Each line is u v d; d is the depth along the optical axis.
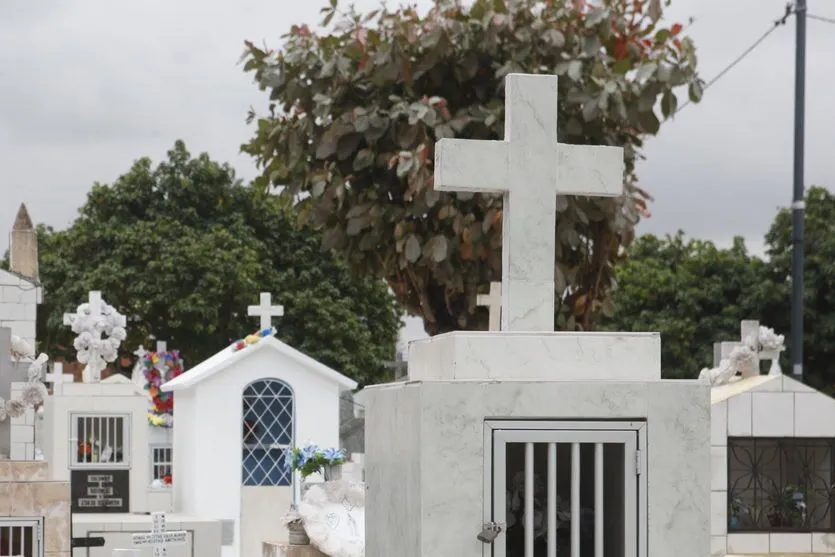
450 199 14.00
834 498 15.75
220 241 42.12
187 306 40.72
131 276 41.78
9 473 14.49
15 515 14.45
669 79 14.34
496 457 7.32
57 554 14.52
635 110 14.38
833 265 35.16
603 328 39.56
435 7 14.81
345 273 42.78
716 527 15.53
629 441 7.43
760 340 16.39
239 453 22.67
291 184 15.55
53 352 43.78
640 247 44.22
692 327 37.59
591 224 14.83
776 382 15.73
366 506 9.01
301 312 42.06
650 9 14.68
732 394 15.70
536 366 7.53
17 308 19.91
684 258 42.81
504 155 8.03
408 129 14.21
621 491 7.53
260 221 43.28
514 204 8.02
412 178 13.73
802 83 23.34
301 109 15.27
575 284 14.91
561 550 8.06
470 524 7.27
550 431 7.37
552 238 8.04
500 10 14.46
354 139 14.74
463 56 14.73
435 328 14.94
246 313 42.16
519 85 8.06
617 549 7.59
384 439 8.36
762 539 15.60
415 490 7.38
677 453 7.45
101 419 21.84
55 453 21.59
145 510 21.89
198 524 19.62
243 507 22.64
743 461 15.73
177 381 23.23
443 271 14.26
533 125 8.07
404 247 14.35
